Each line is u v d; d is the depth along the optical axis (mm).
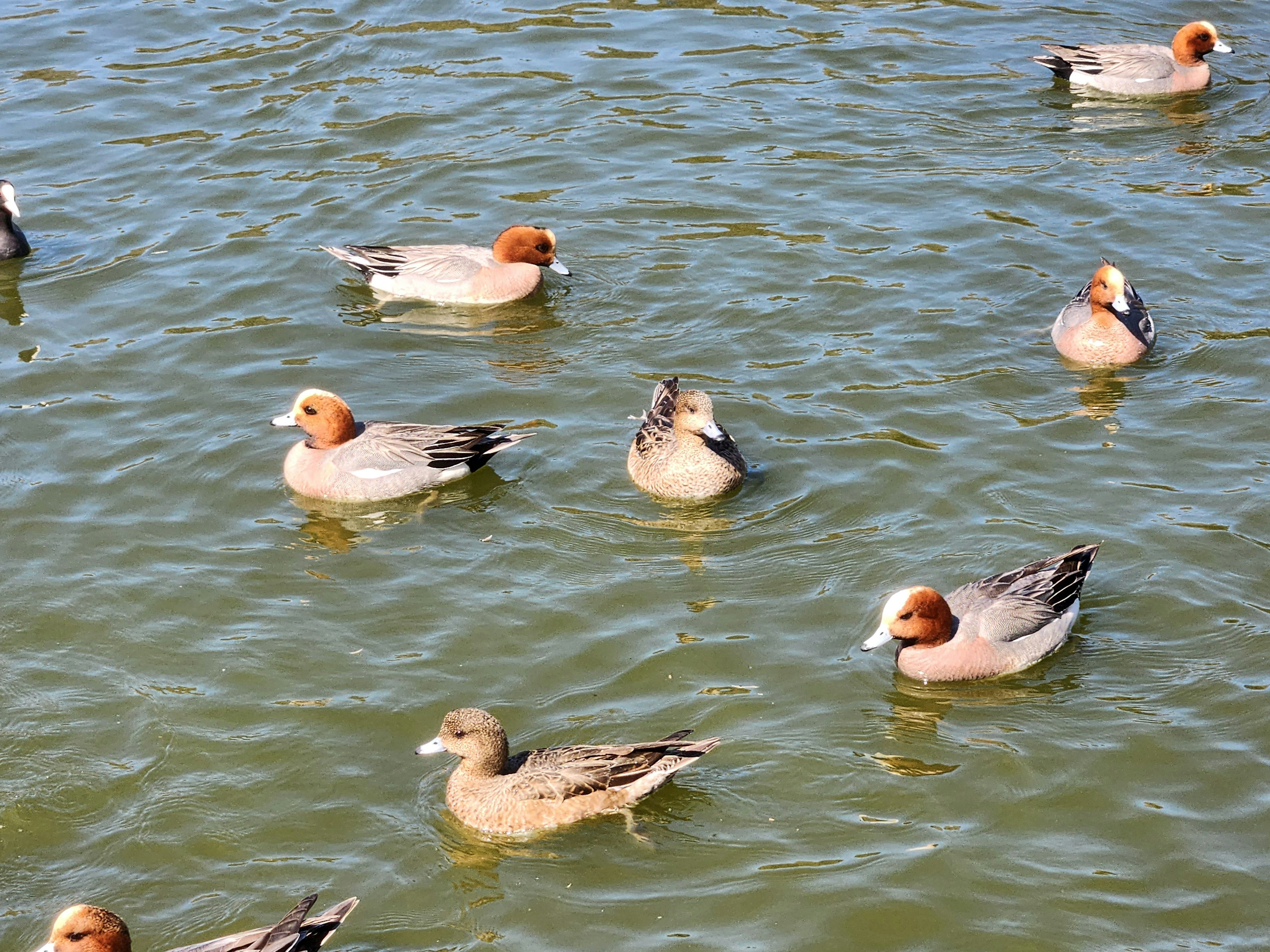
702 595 15258
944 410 18266
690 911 11516
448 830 12406
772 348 19766
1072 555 14727
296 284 21609
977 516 16297
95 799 12641
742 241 22250
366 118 26016
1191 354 19344
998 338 19828
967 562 15547
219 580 15570
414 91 26906
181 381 19281
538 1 30578
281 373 19484
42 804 12570
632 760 12438
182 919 11461
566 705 13711
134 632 14734
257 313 20922
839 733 13352
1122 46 26750
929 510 16438
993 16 29719
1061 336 19422
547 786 12297
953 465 17188
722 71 27484
